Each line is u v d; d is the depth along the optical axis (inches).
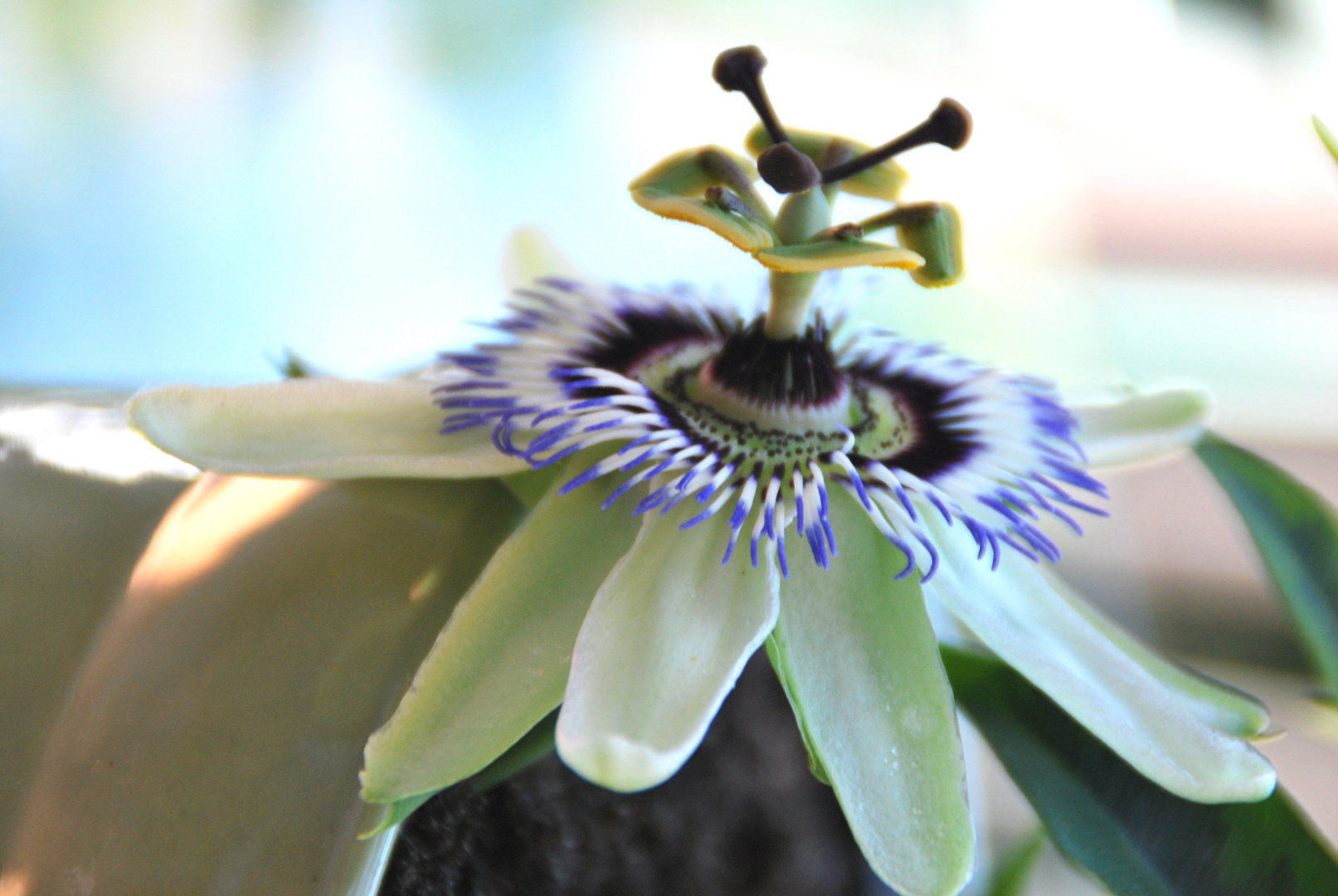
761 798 9.7
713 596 8.1
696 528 8.2
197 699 8.3
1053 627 8.5
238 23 22.1
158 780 8.2
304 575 8.5
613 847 9.2
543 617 8.1
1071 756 8.8
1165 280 19.1
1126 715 8.2
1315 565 9.1
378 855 8.0
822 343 8.9
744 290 17.6
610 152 21.1
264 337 18.0
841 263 8.3
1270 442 16.9
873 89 22.1
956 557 8.5
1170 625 15.8
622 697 7.7
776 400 8.7
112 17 21.7
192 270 18.9
